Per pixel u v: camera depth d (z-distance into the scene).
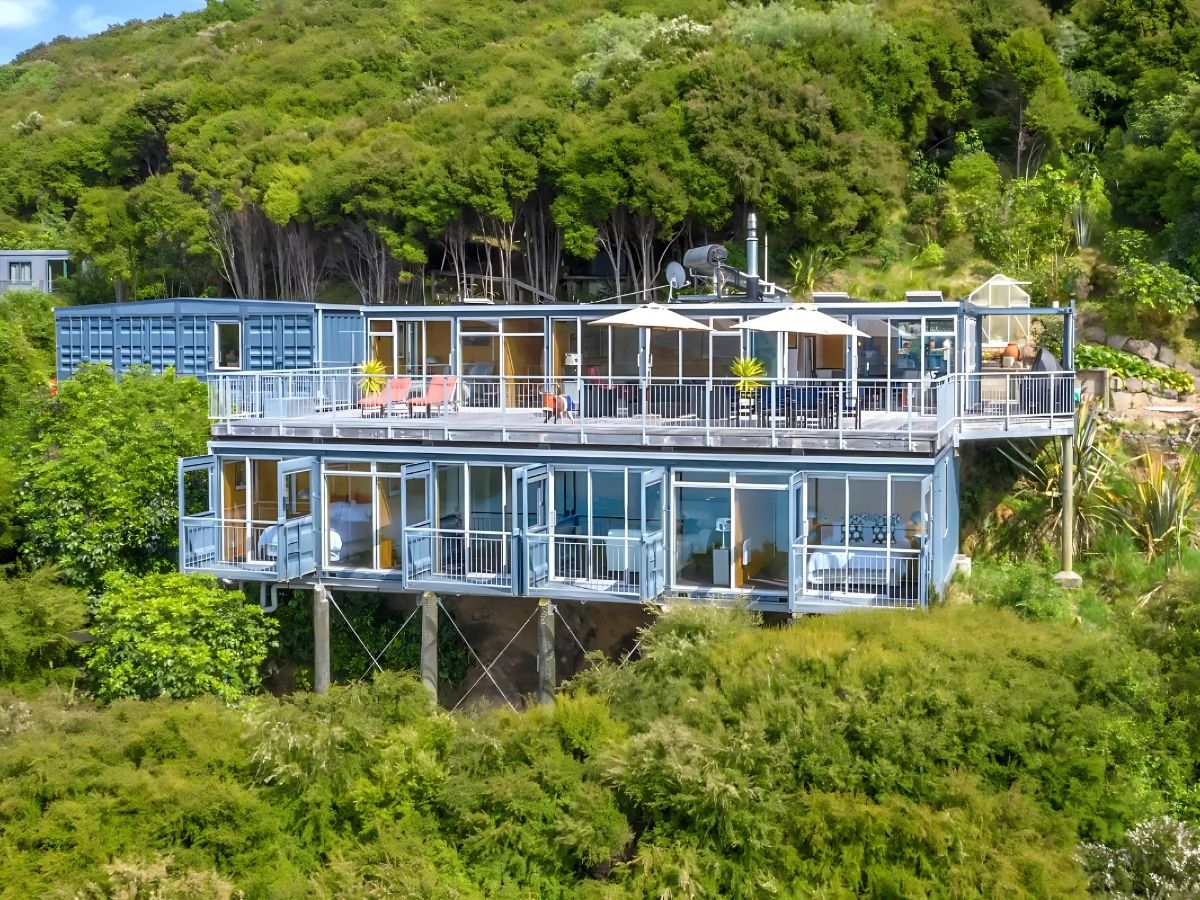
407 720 17.06
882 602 19.20
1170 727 16.61
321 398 26.14
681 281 29.56
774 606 19.64
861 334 21.47
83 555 24.48
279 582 22.42
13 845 15.05
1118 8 45.62
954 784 14.91
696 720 16.34
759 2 52.00
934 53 44.28
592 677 18.28
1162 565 22.98
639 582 19.66
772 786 15.28
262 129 56.00
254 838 15.44
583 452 20.97
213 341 31.28
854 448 19.50
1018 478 25.11
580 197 41.31
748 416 22.11
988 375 25.47
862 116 42.88
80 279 53.59
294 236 48.22
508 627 23.16
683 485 20.45
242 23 86.00
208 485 25.03
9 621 22.02
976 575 23.09
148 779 15.65
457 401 25.52
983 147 42.88
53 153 69.75
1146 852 14.81
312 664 23.64
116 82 85.75
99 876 14.60
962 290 35.66
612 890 14.70
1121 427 26.53
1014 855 14.27
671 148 41.25
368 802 15.83
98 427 26.12
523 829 15.41
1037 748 15.59
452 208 43.34
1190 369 29.64
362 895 14.66
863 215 39.56
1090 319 31.67
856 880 14.55
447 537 21.88
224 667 21.62
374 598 23.70
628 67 47.78
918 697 15.79
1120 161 38.72
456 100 54.06
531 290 43.59
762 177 39.94
